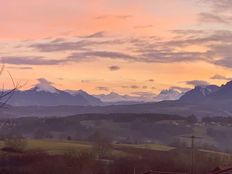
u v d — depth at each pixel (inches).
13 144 4480.8
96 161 4790.8
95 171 4490.7
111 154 5226.4
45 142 5930.1
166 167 4424.2
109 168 4576.8
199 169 4249.5
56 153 4864.7
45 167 4303.6
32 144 5423.2
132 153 5334.6
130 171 4483.3
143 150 5595.5
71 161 4569.4
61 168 4362.7
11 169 4092.0
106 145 5536.4
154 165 4500.5
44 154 4662.9
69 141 6692.9
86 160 4643.2
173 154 5004.9
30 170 4151.1
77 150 5064.0
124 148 5856.3
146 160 4722.0
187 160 4569.4
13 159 4313.5
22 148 4628.4
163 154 5068.9
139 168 4473.4
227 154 5241.1
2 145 4461.1
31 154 4517.7
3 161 4224.9
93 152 5036.9
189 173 3860.7
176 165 4436.5
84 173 4451.3
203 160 4530.0
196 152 4768.7
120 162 4672.7
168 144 7091.5
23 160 4365.2
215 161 4537.4
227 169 2297.0
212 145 7273.6
